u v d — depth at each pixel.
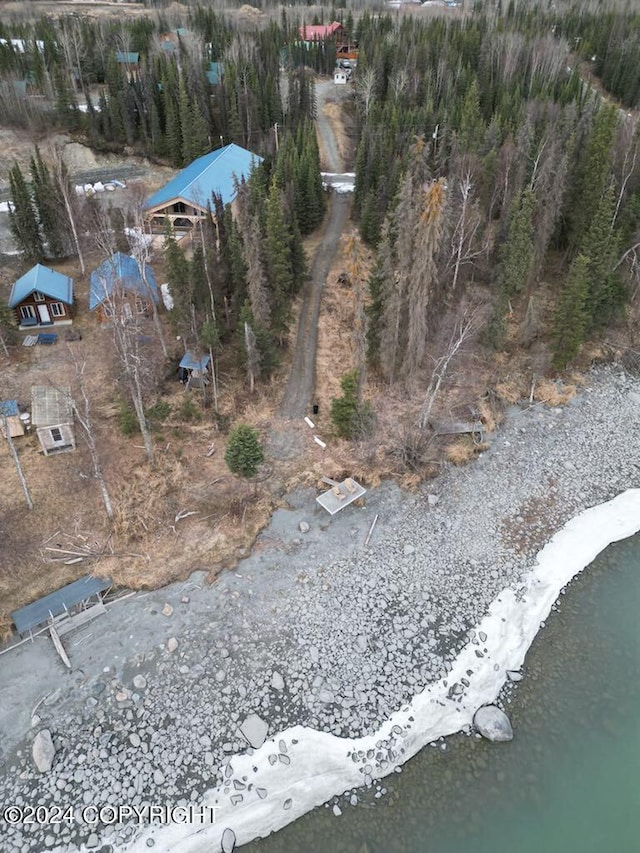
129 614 33.47
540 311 57.69
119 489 39.31
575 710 30.89
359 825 26.33
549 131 63.72
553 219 55.34
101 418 44.09
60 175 63.59
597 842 26.19
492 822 26.67
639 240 55.28
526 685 31.92
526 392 51.84
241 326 46.00
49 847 25.08
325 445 44.19
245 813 26.27
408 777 27.92
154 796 26.64
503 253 53.00
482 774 28.25
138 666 31.12
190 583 35.16
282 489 41.03
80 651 31.66
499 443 46.88
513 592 36.06
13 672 30.58
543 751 29.23
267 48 111.06
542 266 59.56
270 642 32.34
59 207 61.25
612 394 52.97
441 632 33.47
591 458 46.34
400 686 30.89
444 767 28.38
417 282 42.91
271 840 25.77
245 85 85.69
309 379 49.62
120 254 53.81
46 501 38.06
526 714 30.66
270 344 46.78
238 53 102.69
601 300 53.53
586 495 43.31
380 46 101.00
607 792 27.91
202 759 27.81
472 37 105.00
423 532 39.12
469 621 34.16
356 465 42.75
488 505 41.62
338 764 27.98
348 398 42.06
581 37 119.88
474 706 30.55
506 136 67.81
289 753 28.09
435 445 45.19
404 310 46.84
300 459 43.09
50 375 47.41
